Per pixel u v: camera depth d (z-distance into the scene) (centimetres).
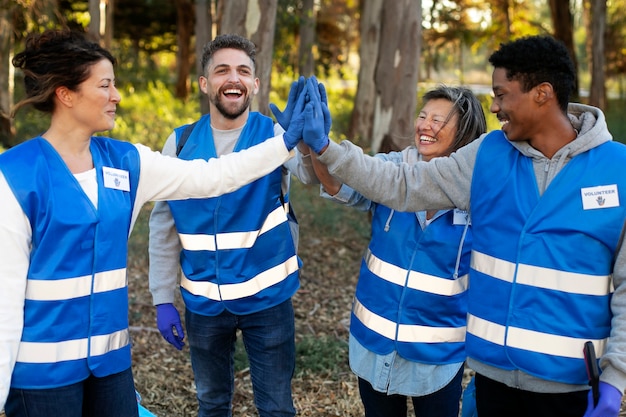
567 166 217
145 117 1400
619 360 206
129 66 2442
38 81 216
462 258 273
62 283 215
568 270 214
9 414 221
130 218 238
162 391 427
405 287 273
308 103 241
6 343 205
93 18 1001
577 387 221
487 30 1983
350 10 2309
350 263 706
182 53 1928
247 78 294
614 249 214
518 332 221
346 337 521
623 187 211
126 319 236
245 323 306
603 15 1777
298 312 571
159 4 2091
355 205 284
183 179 248
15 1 863
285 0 1303
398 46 783
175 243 313
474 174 234
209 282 300
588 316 216
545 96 213
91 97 218
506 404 237
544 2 3366
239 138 300
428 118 276
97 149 231
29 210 210
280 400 309
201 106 923
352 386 434
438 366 278
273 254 302
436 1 1675
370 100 1253
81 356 221
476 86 3206
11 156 214
